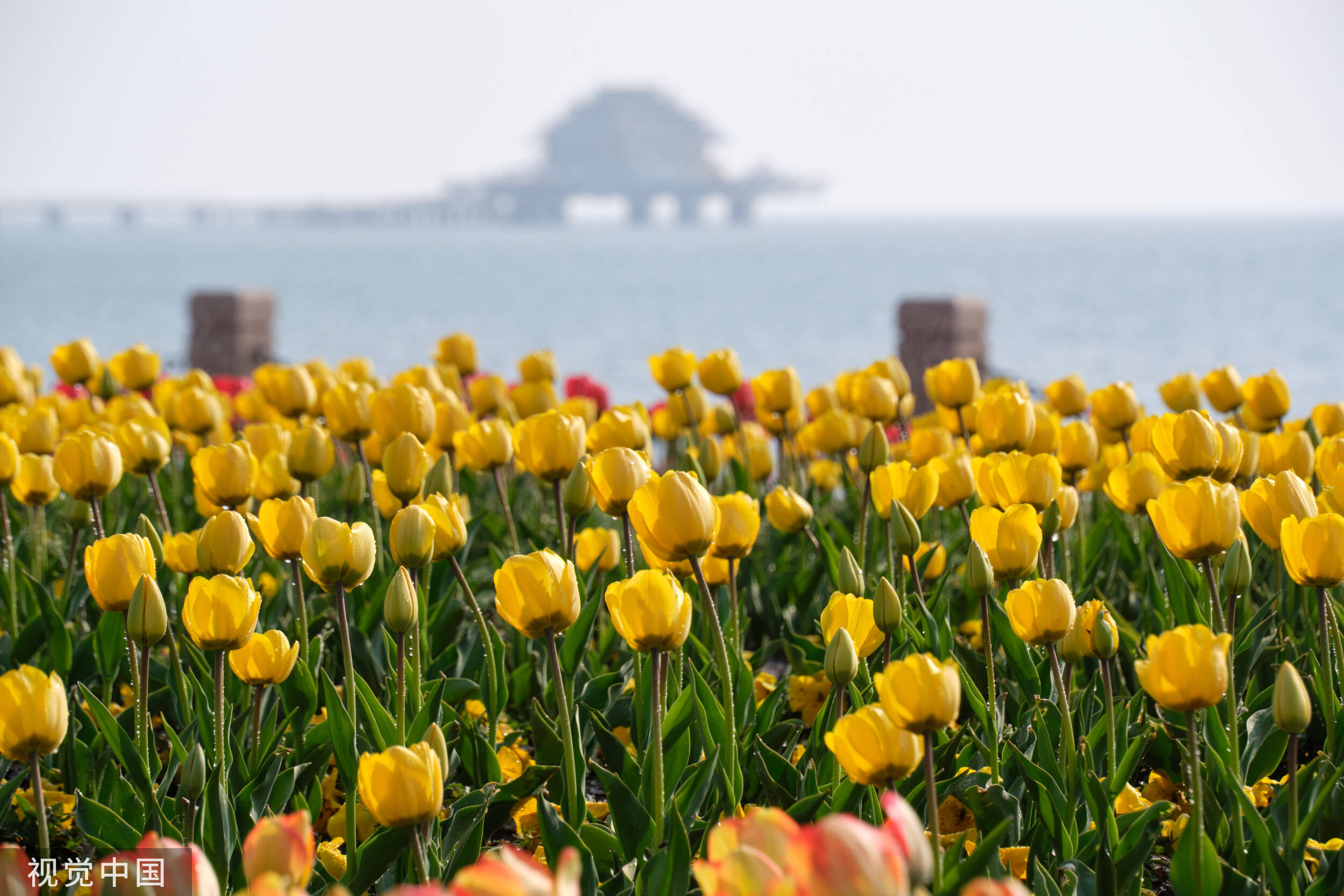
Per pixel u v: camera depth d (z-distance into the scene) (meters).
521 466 7.31
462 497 5.51
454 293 83.00
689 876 3.08
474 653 4.86
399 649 3.62
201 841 3.48
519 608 3.29
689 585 4.91
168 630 4.26
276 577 5.81
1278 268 111.12
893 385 6.66
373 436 6.11
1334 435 5.71
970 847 3.45
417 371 7.09
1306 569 3.47
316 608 5.63
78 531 5.70
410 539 3.72
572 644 4.51
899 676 2.70
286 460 5.59
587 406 6.68
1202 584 4.83
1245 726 4.16
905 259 147.62
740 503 3.70
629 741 4.54
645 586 3.10
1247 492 3.81
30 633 4.99
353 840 3.47
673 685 4.15
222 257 166.12
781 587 6.09
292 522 4.01
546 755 4.07
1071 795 3.59
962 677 4.00
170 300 75.88
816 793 3.54
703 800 3.56
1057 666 3.55
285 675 3.65
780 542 6.42
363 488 5.61
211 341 19.62
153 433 5.43
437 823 3.73
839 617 3.76
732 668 4.24
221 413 6.62
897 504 4.37
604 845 3.45
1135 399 6.06
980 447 6.73
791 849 1.88
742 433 7.18
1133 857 3.27
